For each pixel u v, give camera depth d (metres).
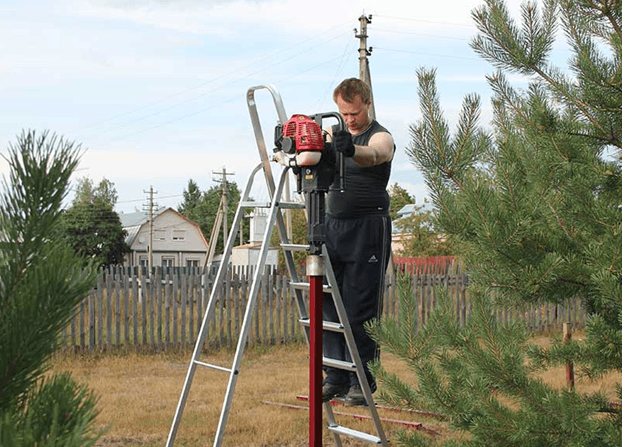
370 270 4.29
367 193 4.25
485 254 4.42
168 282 12.77
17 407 1.41
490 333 4.09
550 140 4.37
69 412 1.41
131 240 62.19
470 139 4.66
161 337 12.62
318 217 3.79
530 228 4.27
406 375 9.85
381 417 7.28
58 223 1.46
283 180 4.00
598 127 4.52
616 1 4.45
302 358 12.55
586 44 4.45
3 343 1.40
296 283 4.25
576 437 3.79
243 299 13.33
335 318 4.37
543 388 3.99
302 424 7.18
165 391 9.12
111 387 9.41
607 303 4.14
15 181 1.41
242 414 7.64
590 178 4.28
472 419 4.07
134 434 6.88
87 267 1.49
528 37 4.68
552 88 4.66
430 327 4.21
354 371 4.29
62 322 1.45
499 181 4.35
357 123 4.15
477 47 4.82
